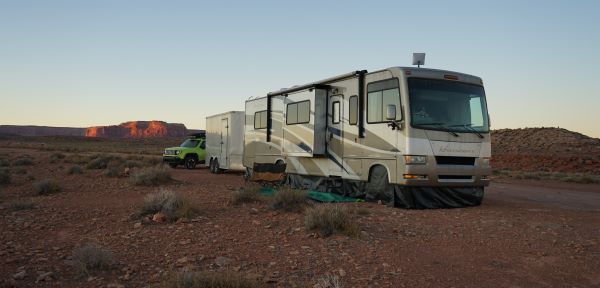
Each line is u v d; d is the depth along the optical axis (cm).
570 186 2175
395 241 749
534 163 4419
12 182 1584
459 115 1159
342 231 780
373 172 1212
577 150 5469
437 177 1103
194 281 493
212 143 2498
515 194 1647
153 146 10019
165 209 918
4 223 859
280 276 562
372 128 1199
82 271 561
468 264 640
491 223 916
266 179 1541
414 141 1082
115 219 898
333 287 520
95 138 13575
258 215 934
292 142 1516
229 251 671
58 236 760
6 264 595
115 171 1848
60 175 1888
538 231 845
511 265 639
